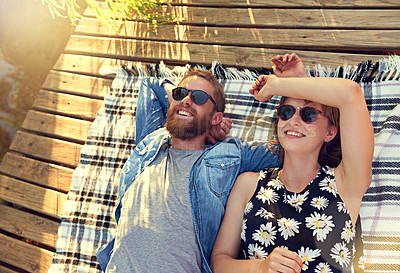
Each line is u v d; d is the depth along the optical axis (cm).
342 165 147
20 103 262
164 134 185
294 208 147
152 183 166
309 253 140
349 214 143
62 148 239
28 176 238
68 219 206
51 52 277
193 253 155
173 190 162
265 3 243
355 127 140
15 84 262
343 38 219
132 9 272
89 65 261
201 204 163
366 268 159
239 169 174
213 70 222
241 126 202
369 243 163
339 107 144
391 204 167
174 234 154
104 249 169
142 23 265
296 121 152
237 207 160
